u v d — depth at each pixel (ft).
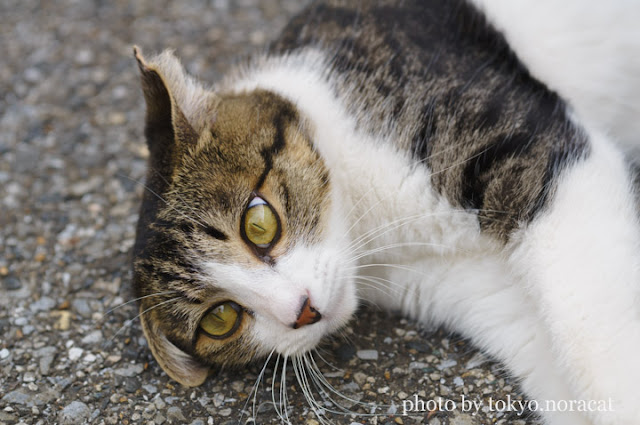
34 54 2.57
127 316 2.00
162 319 1.87
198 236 1.84
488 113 1.86
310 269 1.83
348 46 1.98
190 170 1.85
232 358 1.89
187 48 2.53
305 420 1.83
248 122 1.88
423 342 1.92
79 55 2.56
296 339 1.85
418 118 1.88
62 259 2.10
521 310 1.87
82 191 2.23
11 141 2.34
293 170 1.86
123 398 1.88
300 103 1.94
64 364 1.93
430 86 1.90
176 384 1.89
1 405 1.87
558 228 1.79
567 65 1.99
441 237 1.89
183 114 1.86
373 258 1.95
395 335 1.94
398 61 1.93
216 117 1.89
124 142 2.33
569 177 1.81
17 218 2.18
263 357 1.90
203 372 1.90
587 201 1.80
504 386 1.85
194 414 1.85
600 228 1.78
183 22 2.66
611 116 2.03
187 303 1.85
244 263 1.83
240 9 2.71
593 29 2.00
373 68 1.94
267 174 1.85
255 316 1.86
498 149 1.83
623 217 1.79
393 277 1.96
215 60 2.49
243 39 2.55
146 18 2.71
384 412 1.83
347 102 1.93
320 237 1.86
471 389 1.85
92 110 2.42
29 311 2.01
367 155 1.90
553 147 1.83
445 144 1.86
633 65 2.02
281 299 1.81
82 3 2.82
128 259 2.09
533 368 1.85
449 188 1.85
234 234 1.83
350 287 1.88
